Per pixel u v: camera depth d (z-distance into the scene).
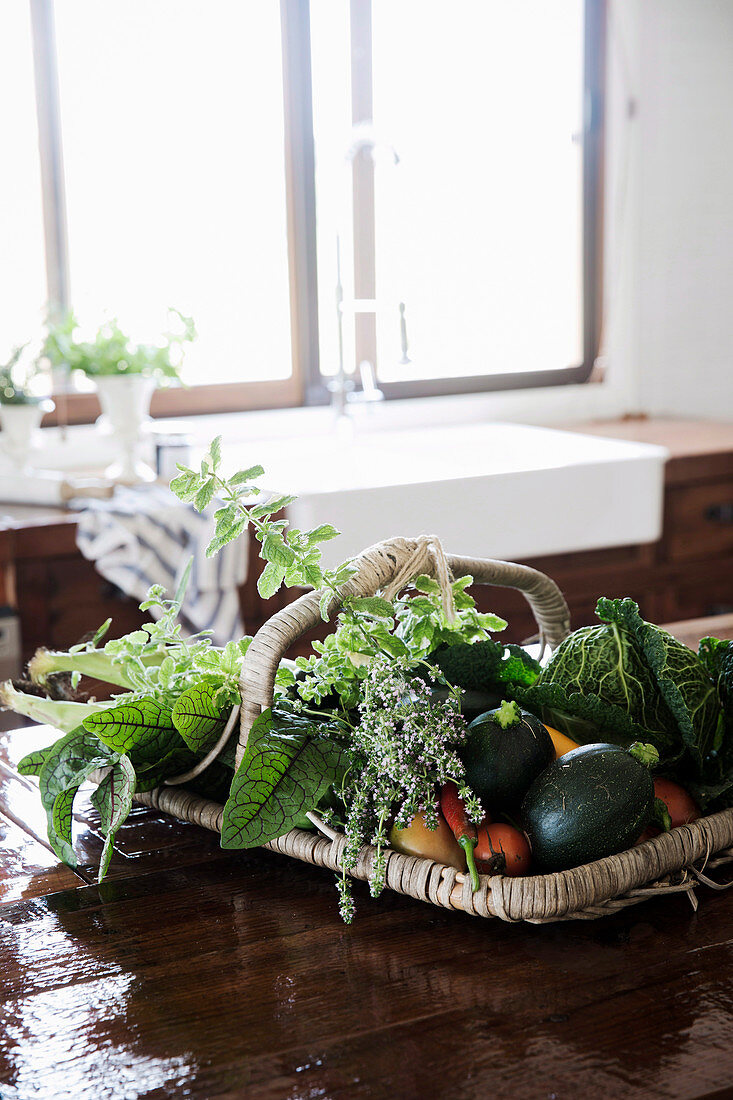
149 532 2.17
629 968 0.69
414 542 0.87
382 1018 0.64
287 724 0.80
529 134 3.21
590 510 2.59
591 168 3.29
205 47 2.81
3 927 0.76
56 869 0.85
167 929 0.75
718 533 2.81
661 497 2.68
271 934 0.74
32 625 2.18
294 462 2.83
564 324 3.37
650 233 3.31
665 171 3.24
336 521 2.31
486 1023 0.64
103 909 0.78
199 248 2.89
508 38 3.13
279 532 0.82
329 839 0.80
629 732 0.81
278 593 2.38
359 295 3.06
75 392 2.76
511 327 3.29
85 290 2.78
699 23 3.08
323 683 0.86
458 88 3.10
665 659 0.82
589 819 0.73
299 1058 0.61
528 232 3.27
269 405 3.01
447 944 0.72
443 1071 0.60
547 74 3.20
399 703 0.77
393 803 0.79
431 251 3.14
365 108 2.99
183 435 2.42
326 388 3.06
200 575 2.21
